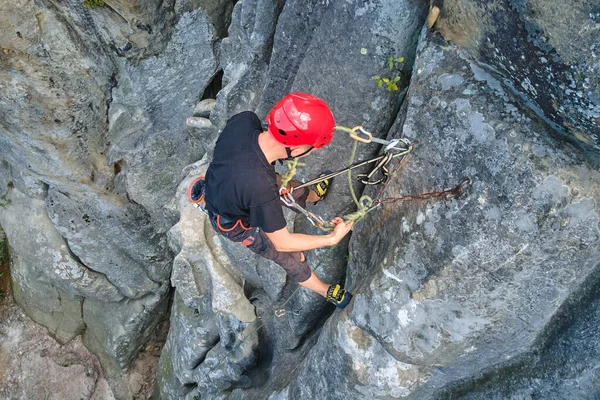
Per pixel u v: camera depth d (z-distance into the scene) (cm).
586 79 192
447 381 352
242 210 262
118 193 624
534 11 195
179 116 584
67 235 671
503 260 262
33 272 822
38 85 475
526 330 296
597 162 232
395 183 308
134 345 833
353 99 330
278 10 410
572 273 262
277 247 275
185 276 585
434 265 287
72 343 873
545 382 308
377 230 343
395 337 314
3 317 878
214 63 554
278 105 241
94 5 451
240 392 576
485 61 246
